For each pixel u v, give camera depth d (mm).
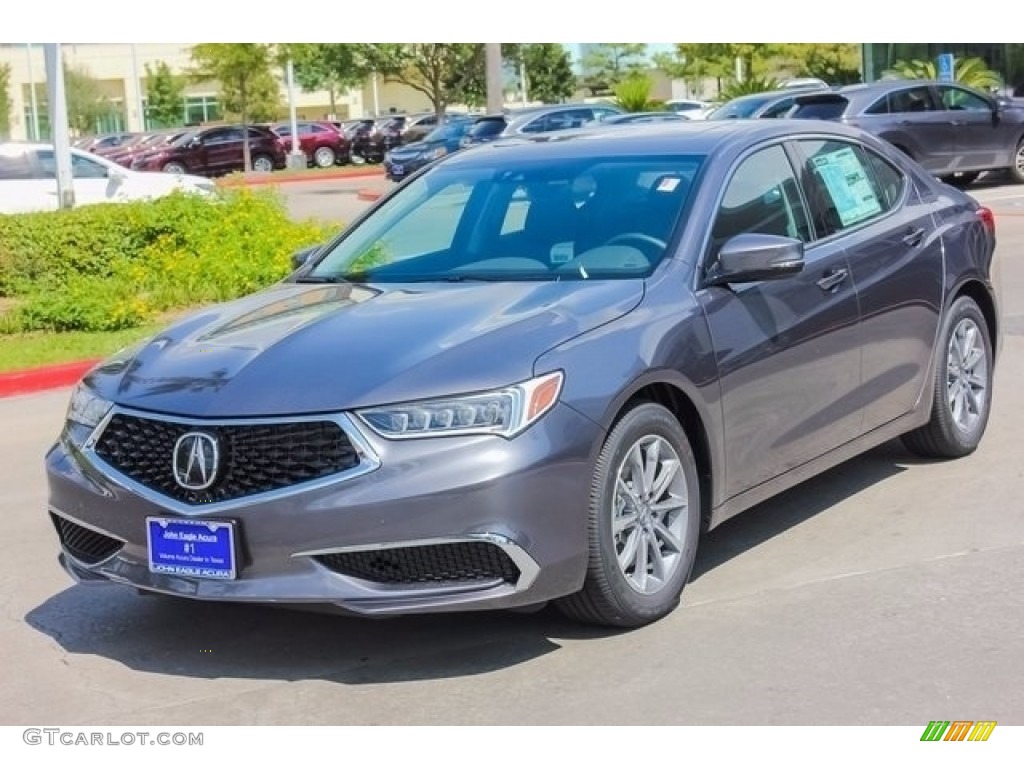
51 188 19516
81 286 13383
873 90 21797
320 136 48375
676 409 5285
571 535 4684
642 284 5281
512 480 4523
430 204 6238
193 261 14117
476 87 60750
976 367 7250
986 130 22594
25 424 9625
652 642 4973
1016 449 7367
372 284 5750
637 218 5652
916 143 21781
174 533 4680
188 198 15195
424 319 5035
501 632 5137
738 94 34812
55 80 16391
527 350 4730
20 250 14234
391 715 4508
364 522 4461
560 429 4648
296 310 5418
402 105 87438
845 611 5199
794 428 5801
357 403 4527
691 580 5621
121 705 4699
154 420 4773
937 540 5980
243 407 4617
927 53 36875
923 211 6914
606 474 4805
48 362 11148
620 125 6711
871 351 6289
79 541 5145
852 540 6035
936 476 6934
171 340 5363
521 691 4633
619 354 4906
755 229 5816
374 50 48844
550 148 6336
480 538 4488
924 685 4539
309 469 4543
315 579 4535
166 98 74125
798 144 6324
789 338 5715
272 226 14984
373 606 4527
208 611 5559
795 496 6742
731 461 5441
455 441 4508
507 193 6043
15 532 6910
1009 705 4379
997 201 20688
